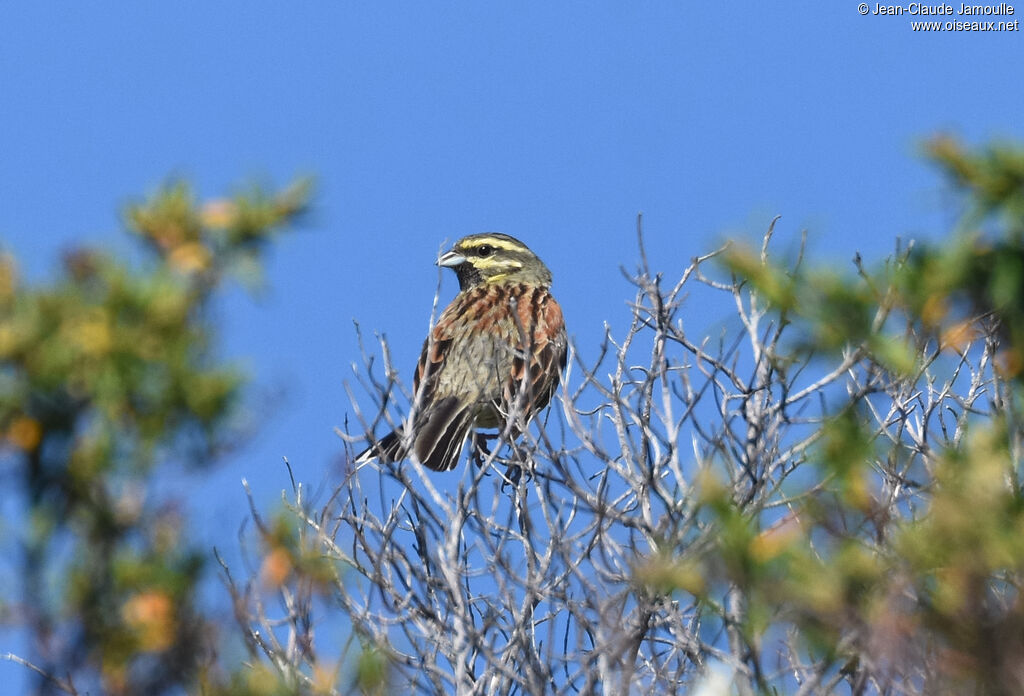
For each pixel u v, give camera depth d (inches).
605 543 392.5
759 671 287.0
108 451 229.0
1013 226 238.4
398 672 388.8
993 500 235.6
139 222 237.5
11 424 227.0
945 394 383.2
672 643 373.7
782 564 245.3
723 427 369.1
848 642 297.9
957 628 237.0
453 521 409.4
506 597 413.4
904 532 247.8
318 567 328.8
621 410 418.0
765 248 297.6
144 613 236.1
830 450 258.4
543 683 391.5
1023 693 232.4
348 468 412.8
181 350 229.3
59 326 226.5
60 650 235.0
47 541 231.8
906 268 252.1
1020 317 251.9
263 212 238.7
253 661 309.4
